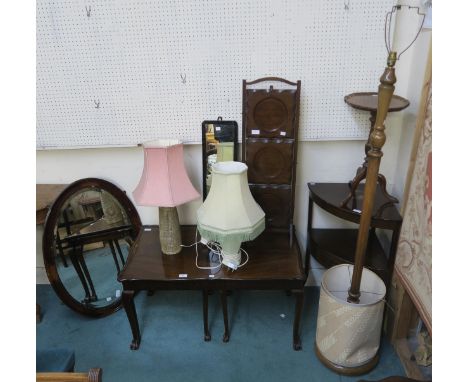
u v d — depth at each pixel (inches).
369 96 67.7
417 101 66.0
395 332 73.2
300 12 64.0
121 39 66.9
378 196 71.1
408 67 69.2
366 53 66.7
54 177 81.9
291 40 66.1
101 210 81.9
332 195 72.1
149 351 74.7
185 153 77.7
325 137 73.7
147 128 74.4
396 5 60.2
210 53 67.6
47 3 64.2
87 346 76.2
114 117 73.4
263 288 67.0
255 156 72.4
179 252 73.0
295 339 73.3
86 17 65.2
